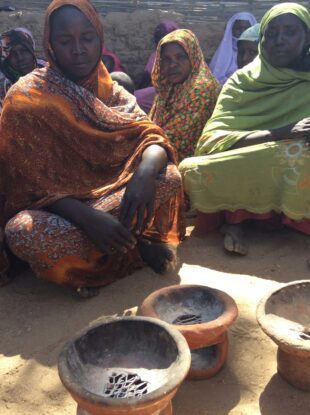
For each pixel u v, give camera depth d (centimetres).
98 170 287
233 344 221
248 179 306
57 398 195
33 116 262
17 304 265
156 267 287
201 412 185
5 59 511
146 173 260
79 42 267
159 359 174
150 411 149
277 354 201
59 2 266
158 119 437
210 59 762
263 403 188
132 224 258
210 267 296
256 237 335
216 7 771
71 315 250
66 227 249
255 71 357
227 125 348
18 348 227
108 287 275
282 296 202
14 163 269
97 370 171
